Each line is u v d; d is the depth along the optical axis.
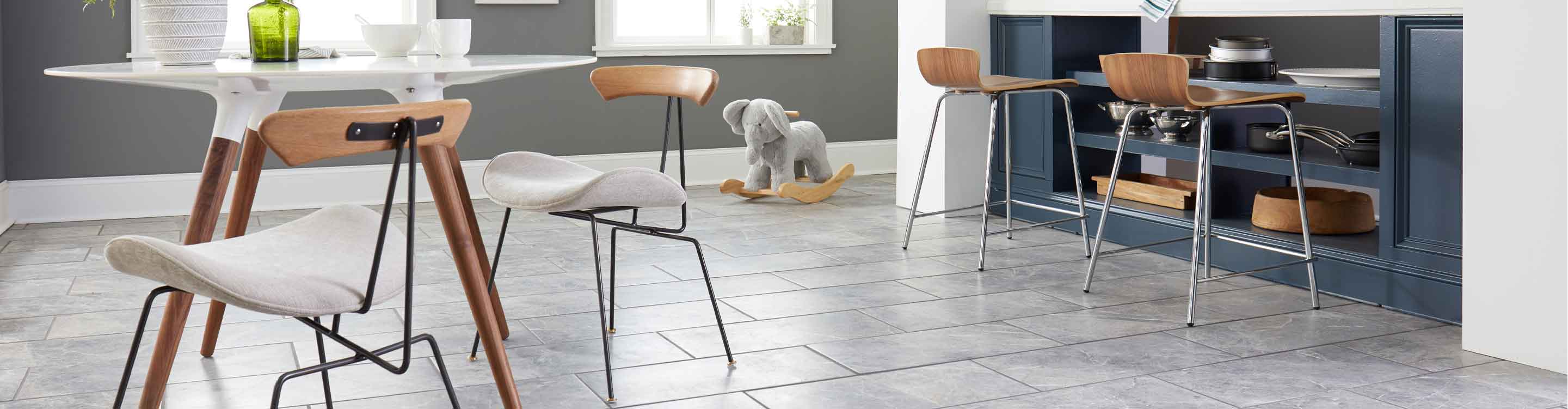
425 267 4.21
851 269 4.18
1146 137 4.70
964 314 3.49
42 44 5.36
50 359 3.01
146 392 2.49
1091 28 4.97
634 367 2.94
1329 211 3.94
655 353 3.07
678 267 4.20
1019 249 4.54
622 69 3.10
